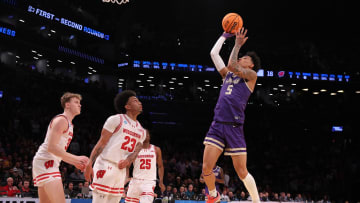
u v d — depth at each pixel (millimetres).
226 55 22688
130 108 4430
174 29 27406
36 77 22578
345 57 26812
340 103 26781
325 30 27078
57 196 4332
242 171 4246
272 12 26594
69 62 25031
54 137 4199
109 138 4270
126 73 26531
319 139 26328
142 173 7070
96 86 25688
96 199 4160
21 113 19516
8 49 22828
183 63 26156
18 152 15219
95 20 27094
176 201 9336
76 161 4152
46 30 24516
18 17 22406
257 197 4305
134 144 4406
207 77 26312
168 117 27094
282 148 25094
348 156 23078
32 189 10203
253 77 4328
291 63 26281
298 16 26719
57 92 23469
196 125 27203
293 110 26984
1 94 20500
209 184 4371
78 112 4715
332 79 26203
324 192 19828
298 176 21859
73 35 26094
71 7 24828
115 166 4230
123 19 27312
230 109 4262
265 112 26938
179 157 20891
